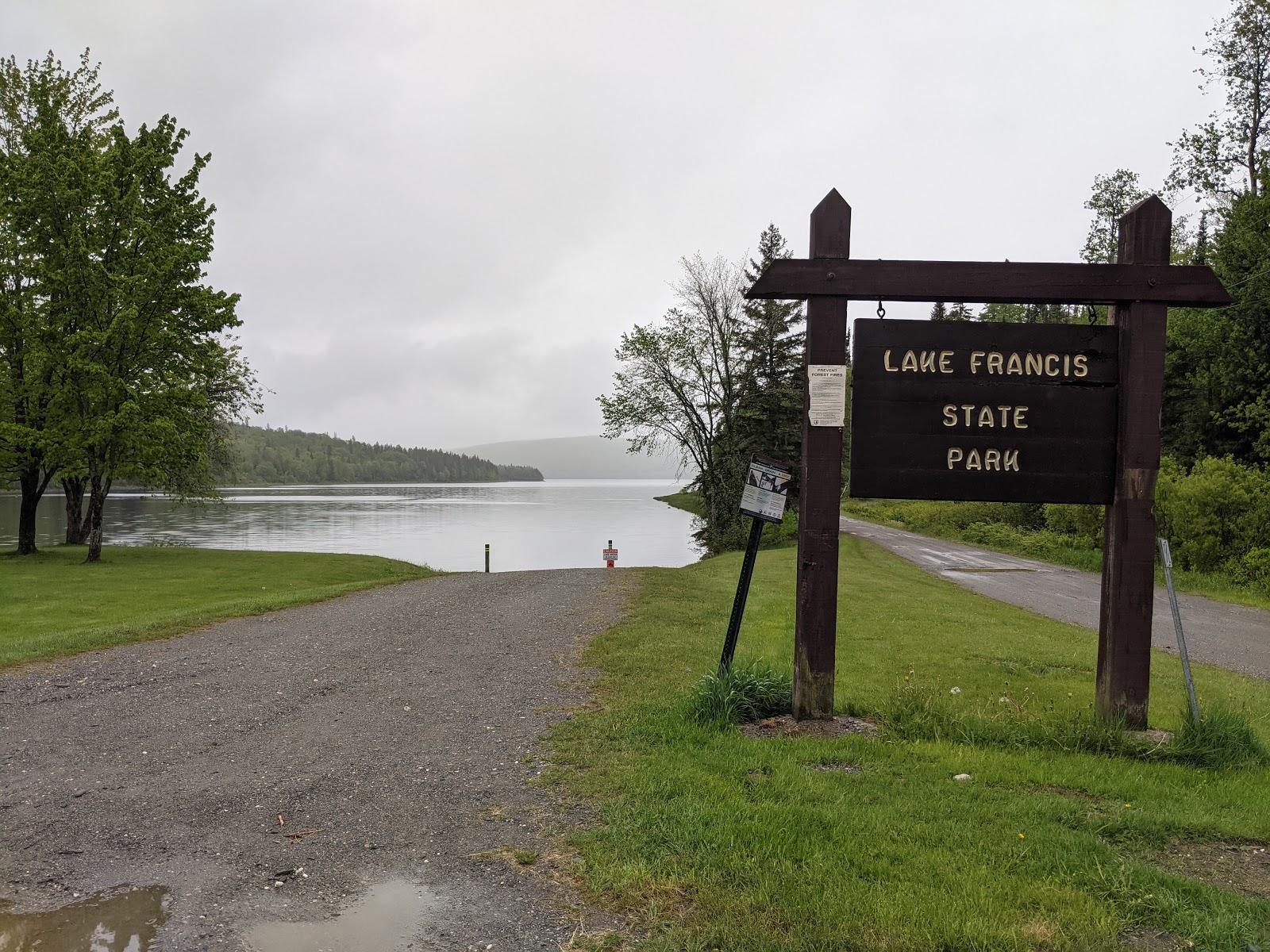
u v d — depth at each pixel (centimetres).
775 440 3634
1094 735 587
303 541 4559
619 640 1008
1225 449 2809
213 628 1131
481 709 681
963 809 445
